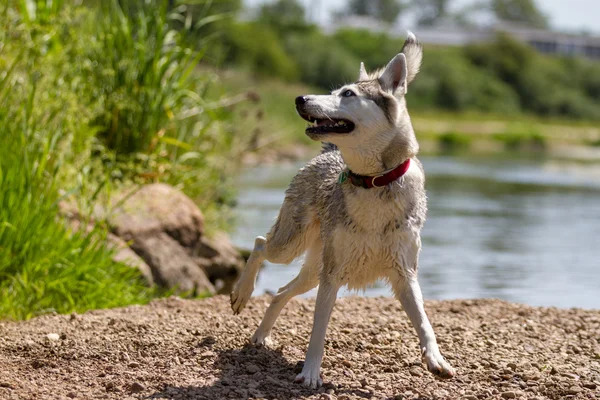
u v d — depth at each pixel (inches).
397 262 204.8
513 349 246.2
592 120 2974.9
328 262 209.2
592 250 506.6
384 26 4606.3
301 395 196.2
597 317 289.7
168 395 194.4
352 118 198.5
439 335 259.9
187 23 430.9
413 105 2613.2
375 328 262.4
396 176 202.1
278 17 2657.5
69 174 335.3
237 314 257.8
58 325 253.3
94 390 198.5
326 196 217.0
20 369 213.9
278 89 1520.7
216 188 453.7
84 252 307.1
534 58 3181.6
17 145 311.9
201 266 394.6
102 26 415.2
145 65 398.3
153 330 247.4
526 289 388.8
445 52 3016.7
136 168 383.6
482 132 2153.1
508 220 644.1
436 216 659.4
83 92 378.3
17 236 290.4
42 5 376.2
